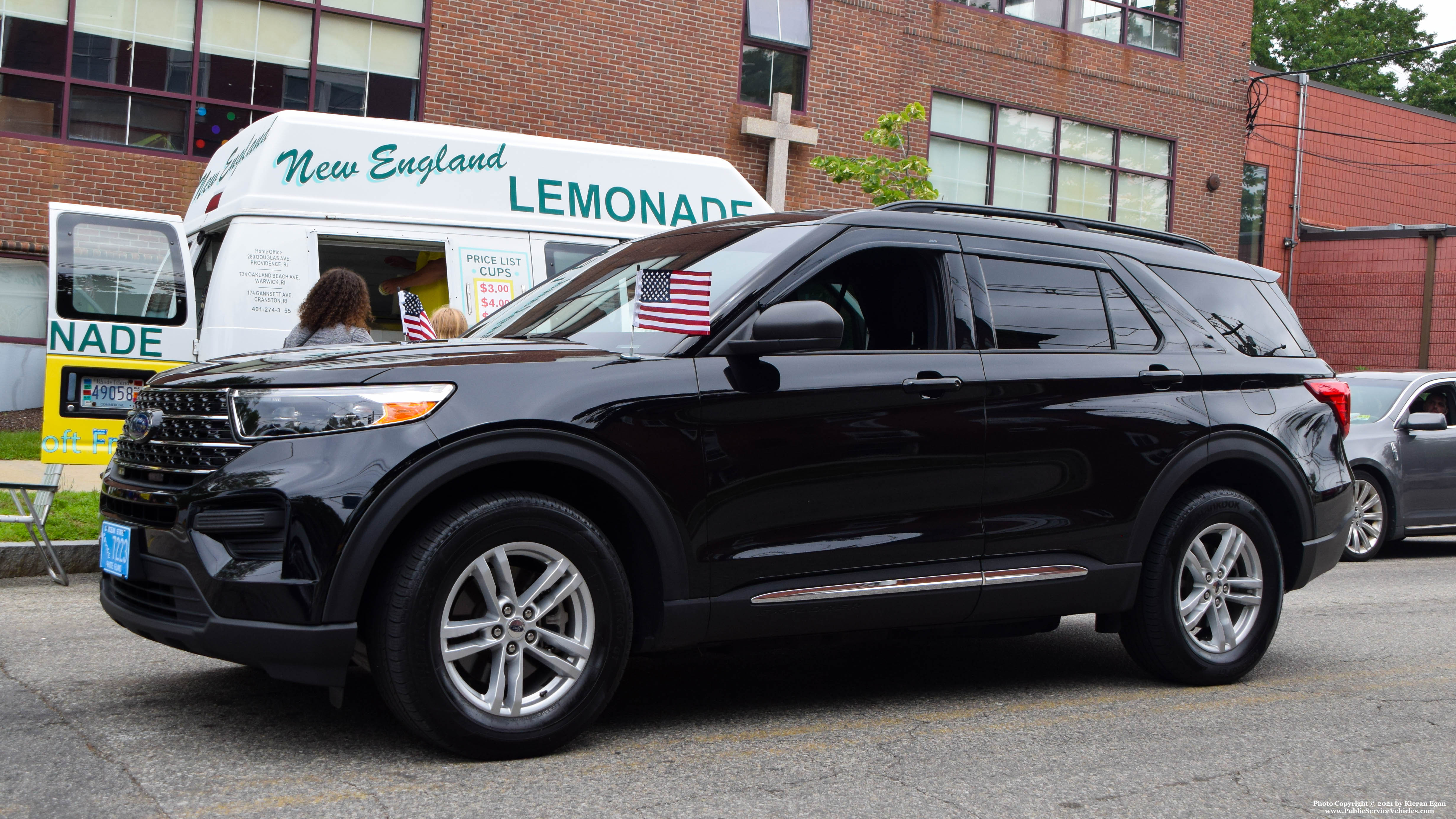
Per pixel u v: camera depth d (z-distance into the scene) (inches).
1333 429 227.6
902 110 745.0
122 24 545.3
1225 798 150.8
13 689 181.5
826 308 161.0
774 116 682.8
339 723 167.5
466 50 605.6
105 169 543.8
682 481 160.6
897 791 148.2
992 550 184.2
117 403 324.2
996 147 793.6
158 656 205.6
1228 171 895.7
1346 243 1029.2
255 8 566.3
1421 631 277.0
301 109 576.4
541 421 151.9
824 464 170.4
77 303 319.0
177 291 331.0
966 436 181.3
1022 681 211.6
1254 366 216.8
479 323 206.2
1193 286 217.2
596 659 156.7
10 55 528.4
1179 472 201.2
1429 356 991.0
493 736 150.2
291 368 149.6
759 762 157.9
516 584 156.6
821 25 708.7
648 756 158.6
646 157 383.9
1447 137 1110.4
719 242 188.7
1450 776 163.3
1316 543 221.8
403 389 148.1
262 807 134.2
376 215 337.4
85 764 147.3
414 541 146.6
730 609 164.1
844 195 719.7
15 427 547.5
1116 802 147.5
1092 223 214.5
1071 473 190.9
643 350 167.5
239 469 143.7
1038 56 805.9
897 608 176.7
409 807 135.4
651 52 653.3
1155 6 859.4
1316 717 192.5
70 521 314.7
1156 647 203.5
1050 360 191.8
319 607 141.2
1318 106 1043.3
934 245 187.8
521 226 358.0
